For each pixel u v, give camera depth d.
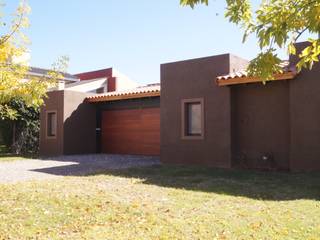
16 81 7.57
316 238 4.54
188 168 11.55
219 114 12.16
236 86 12.38
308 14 2.98
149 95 16.23
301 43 10.63
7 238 4.67
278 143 11.54
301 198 6.83
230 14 4.00
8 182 8.74
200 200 6.68
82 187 7.91
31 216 5.58
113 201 6.51
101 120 19.31
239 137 12.31
